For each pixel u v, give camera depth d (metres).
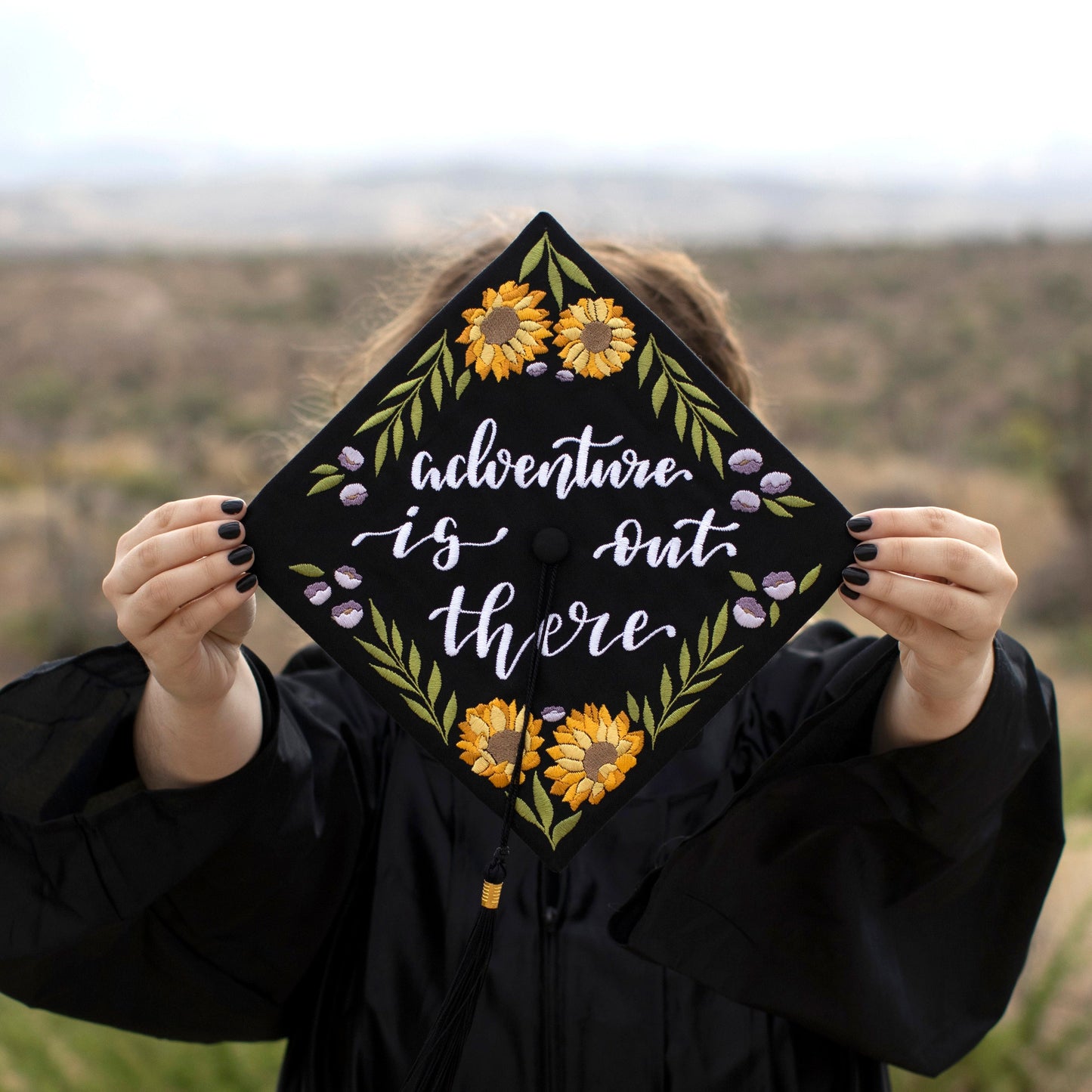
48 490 19.67
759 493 1.32
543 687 1.33
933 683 1.22
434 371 1.35
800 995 1.35
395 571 1.33
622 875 1.45
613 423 1.35
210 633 1.28
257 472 7.70
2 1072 3.00
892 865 1.35
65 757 1.33
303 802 1.41
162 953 1.41
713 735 1.53
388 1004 1.40
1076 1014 3.17
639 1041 1.36
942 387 30.94
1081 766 6.31
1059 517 17.00
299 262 51.66
